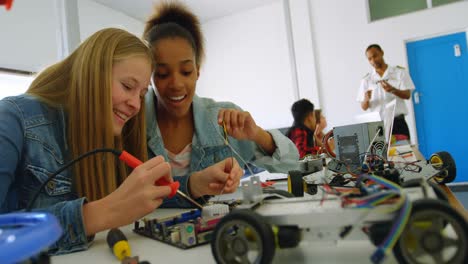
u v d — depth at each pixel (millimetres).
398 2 4156
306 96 4637
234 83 5375
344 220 338
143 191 564
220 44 5453
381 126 1071
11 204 691
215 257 357
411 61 4105
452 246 302
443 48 3955
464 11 3811
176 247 490
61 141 750
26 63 3311
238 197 812
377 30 4215
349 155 1087
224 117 1015
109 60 731
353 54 4367
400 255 312
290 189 744
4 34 3137
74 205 548
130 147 943
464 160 3926
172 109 1107
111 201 565
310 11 4570
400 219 308
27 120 700
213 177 798
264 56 5098
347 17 4371
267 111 5137
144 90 863
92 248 545
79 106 732
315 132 2430
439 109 4004
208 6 4973
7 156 628
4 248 208
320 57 4555
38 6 3451
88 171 724
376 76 3666
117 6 4484
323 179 858
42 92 780
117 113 772
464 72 3877
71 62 798
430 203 307
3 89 3188
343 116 4473
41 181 682
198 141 1166
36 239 227
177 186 616
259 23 5102
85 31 4062
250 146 1242
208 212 521
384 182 387
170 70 1014
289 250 419
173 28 1032
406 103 4043
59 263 472
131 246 519
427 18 3965
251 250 347
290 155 1226
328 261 382
